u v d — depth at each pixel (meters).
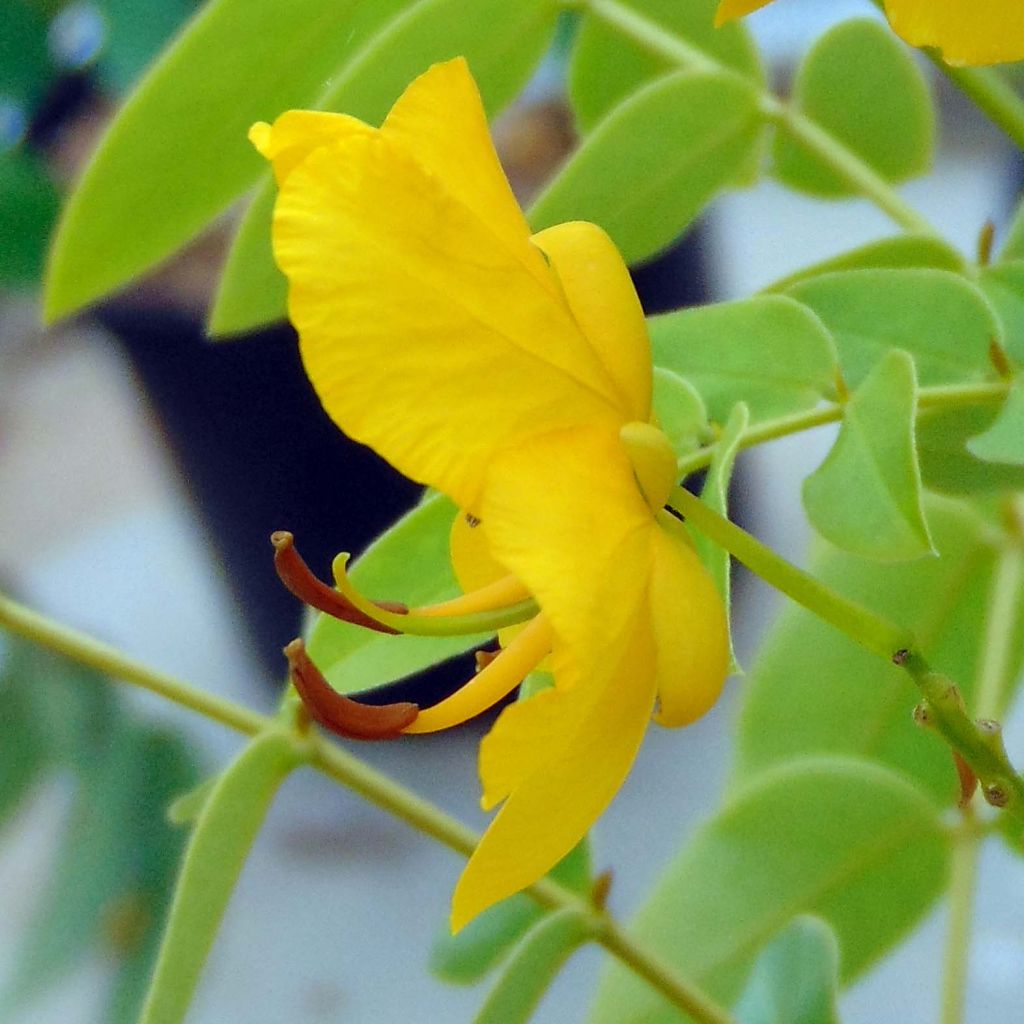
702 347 0.32
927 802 0.35
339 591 0.30
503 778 0.29
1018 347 0.32
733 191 0.39
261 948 0.57
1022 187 0.71
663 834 0.58
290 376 0.57
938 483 0.32
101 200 0.33
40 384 0.84
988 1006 0.50
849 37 0.36
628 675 0.30
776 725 0.38
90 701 0.47
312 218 0.29
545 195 0.34
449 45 0.33
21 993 0.45
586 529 0.29
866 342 0.32
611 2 0.35
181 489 0.63
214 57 0.33
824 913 0.36
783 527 0.64
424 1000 0.54
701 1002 0.34
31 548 0.74
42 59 0.59
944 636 0.37
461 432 0.29
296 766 0.33
